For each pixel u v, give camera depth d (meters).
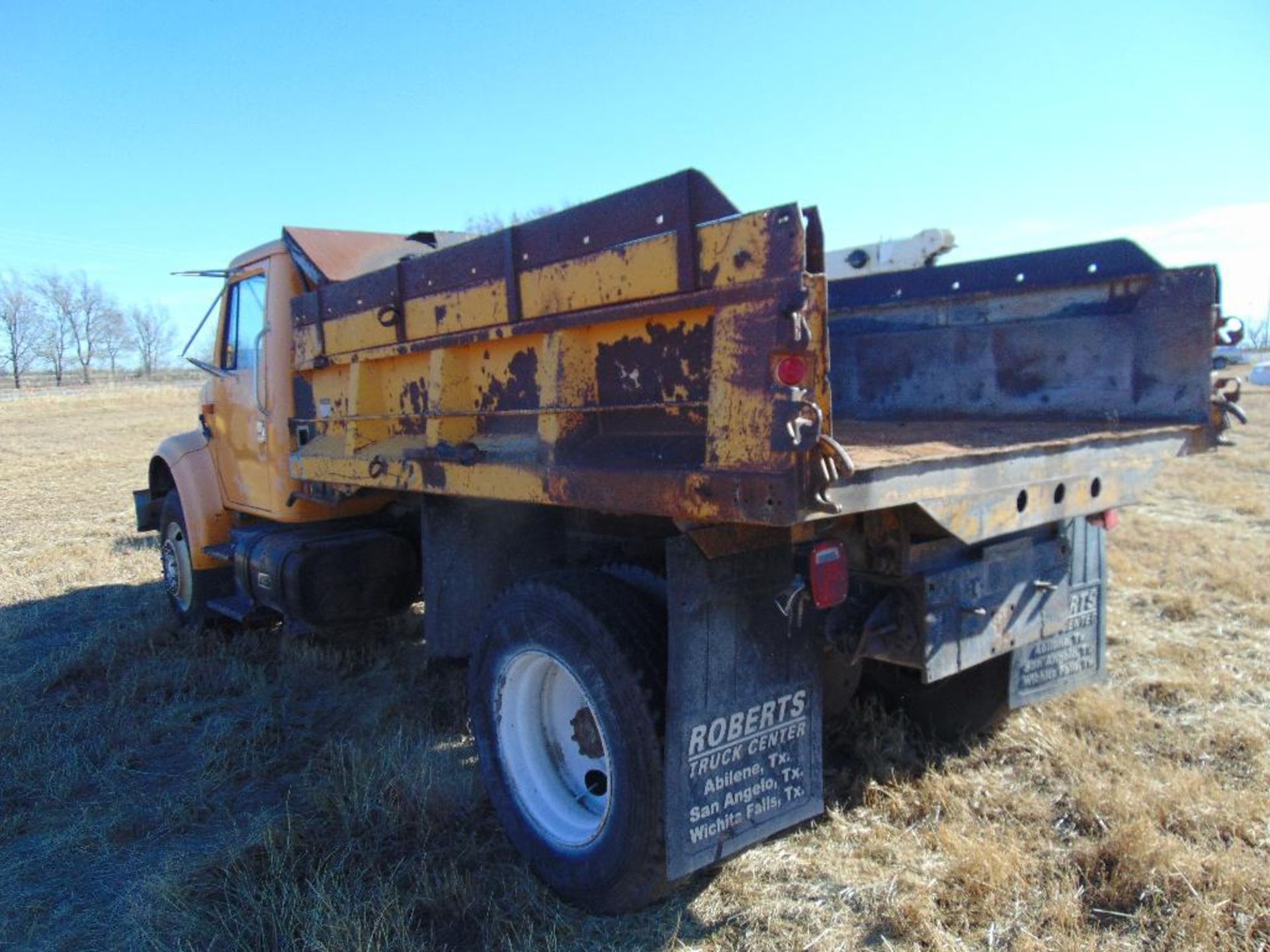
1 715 4.61
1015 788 3.45
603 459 2.62
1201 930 2.56
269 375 4.84
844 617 2.85
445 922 2.82
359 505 4.78
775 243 2.04
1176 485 11.31
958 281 4.39
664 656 2.67
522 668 3.13
